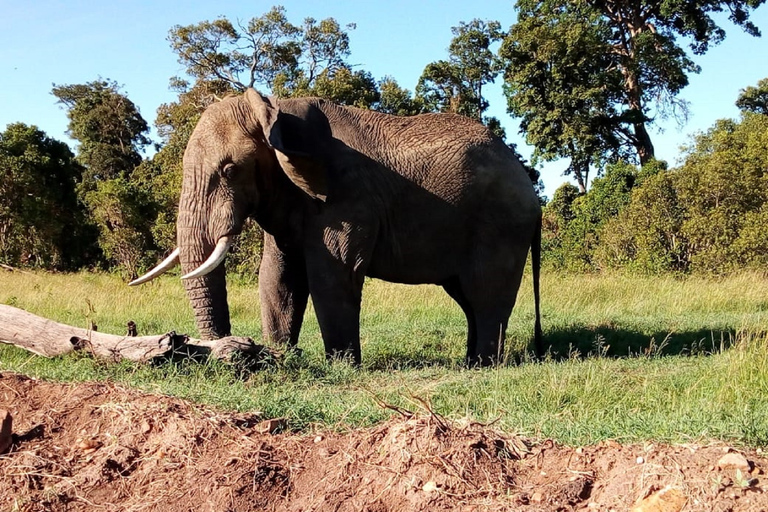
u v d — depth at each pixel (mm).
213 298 7930
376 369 8391
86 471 4664
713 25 32719
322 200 8070
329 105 8625
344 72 29062
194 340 7105
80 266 30922
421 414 4613
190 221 7848
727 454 3789
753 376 6672
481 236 8953
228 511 4152
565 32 31156
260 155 7957
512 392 6430
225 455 4629
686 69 33031
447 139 8828
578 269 24562
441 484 4016
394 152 8562
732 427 4594
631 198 23172
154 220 25469
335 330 8227
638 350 9945
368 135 8555
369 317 13203
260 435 4898
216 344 6949
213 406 5402
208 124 7953
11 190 28219
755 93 48594
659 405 6016
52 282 18547
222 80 35625
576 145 32812
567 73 31766
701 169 20922
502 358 9016
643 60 32156
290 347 7980
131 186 25391
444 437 4277
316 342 10133
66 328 7094
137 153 52719
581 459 4133
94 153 50344
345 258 8195
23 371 6633
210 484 4336
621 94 33312
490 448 4270
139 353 6762
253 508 4199
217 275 7965
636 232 21828
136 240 25156
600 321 12102
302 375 7012
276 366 7066
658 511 3514
